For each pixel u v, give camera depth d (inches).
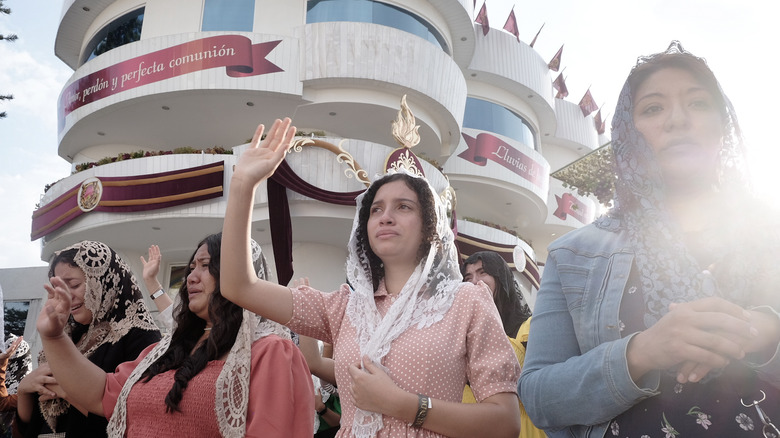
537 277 687.1
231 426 80.9
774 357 41.7
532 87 753.0
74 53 645.3
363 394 63.7
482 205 748.0
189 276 98.5
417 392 65.4
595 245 57.8
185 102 501.0
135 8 553.6
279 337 90.1
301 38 502.0
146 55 493.7
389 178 81.7
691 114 55.8
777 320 42.4
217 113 522.3
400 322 70.4
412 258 78.2
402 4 569.0
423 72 518.6
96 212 493.4
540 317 59.0
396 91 515.5
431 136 574.6
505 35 748.6
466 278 133.9
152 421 85.0
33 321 652.7
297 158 455.8
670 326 42.6
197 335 98.3
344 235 513.3
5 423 137.1
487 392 66.4
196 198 465.4
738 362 46.4
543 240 852.6
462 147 685.3
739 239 50.9
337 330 76.5
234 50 484.4
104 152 577.9
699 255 53.2
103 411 96.3
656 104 57.1
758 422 45.3
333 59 492.7
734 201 53.2
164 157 482.9
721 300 41.7
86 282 113.7
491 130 722.8
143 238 529.7
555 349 56.8
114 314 117.6
